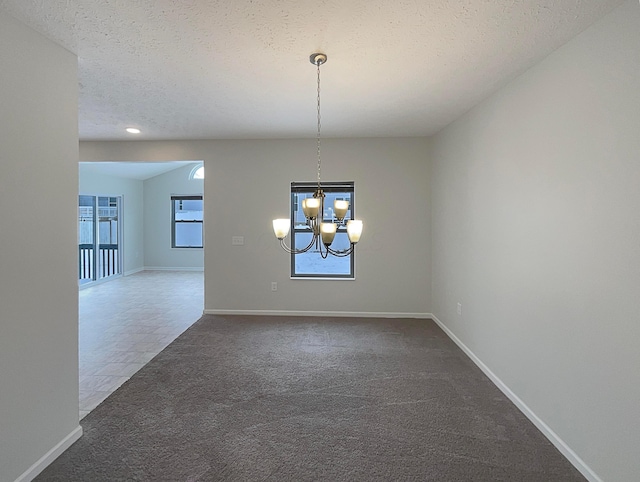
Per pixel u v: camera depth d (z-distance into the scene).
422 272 5.04
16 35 1.87
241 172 5.11
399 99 3.29
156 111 3.68
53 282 2.12
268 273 5.16
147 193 10.01
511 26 2.00
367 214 5.04
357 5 1.82
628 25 1.72
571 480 1.98
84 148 5.14
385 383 3.11
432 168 4.90
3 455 1.82
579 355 2.06
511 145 2.80
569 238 2.14
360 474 2.02
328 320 4.93
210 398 2.85
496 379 3.07
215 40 2.18
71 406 2.25
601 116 1.89
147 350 3.88
